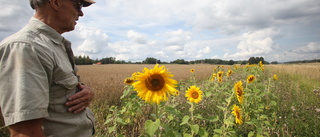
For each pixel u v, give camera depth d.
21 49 1.49
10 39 1.57
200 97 4.04
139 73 2.48
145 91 2.43
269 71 20.06
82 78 17.41
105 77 18.58
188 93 4.16
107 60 107.94
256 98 5.15
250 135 3.46
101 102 7.60
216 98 6.10
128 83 5.54
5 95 1.41
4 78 1.44
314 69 22.19
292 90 8.83
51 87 1.70
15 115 1.37
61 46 1.93
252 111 4.80
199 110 5.40
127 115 5.12
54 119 1.71
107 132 4.18
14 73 1.45
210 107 5.50
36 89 1.46
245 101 4.76
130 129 4.76
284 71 21.73
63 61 1.84
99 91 9.07
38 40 1.65
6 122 1.41
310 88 10.16
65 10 1.93
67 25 2.01
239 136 3.91
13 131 1.44
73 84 1.85
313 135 4.26
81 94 1.93
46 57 1.61
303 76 16.00
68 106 1.82
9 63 1.47
